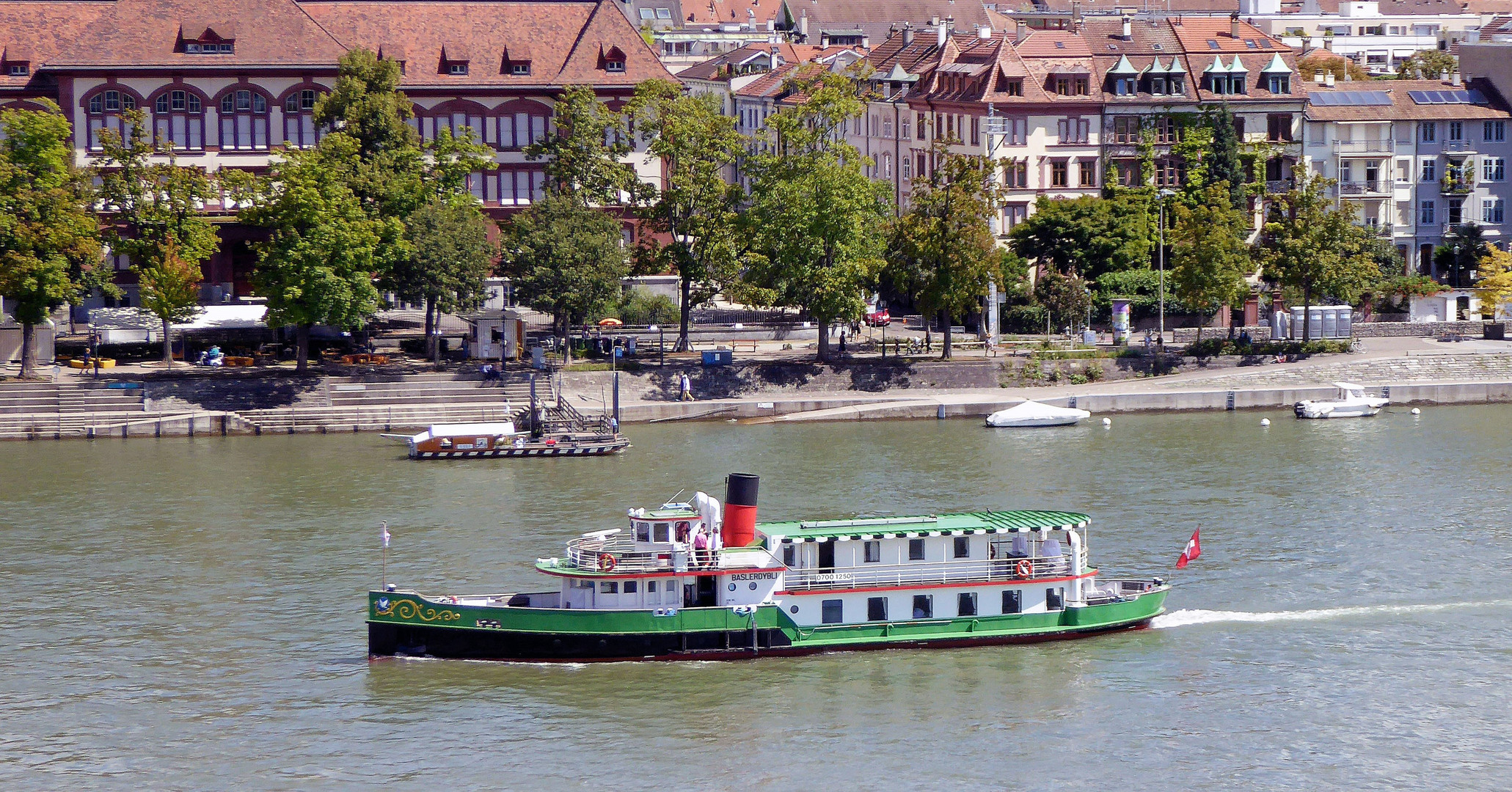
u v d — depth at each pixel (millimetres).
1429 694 74500
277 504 107438
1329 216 152625
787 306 146375
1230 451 124250
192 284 141250
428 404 136875
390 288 144250
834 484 111500
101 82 164500
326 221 135625
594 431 130000
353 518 103312
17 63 171500
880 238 147500
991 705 73062
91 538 98750
